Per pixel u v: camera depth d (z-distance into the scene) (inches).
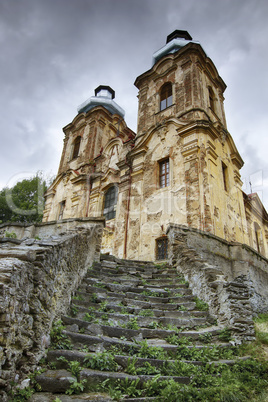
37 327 191.3
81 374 181.0
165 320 279.0
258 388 197.9
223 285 291.6
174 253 434.0
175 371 205.8
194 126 673.0
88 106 1270.9
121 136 1119.6
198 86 758.5
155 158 729.0
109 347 218.8
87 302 285.4
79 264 324.5
